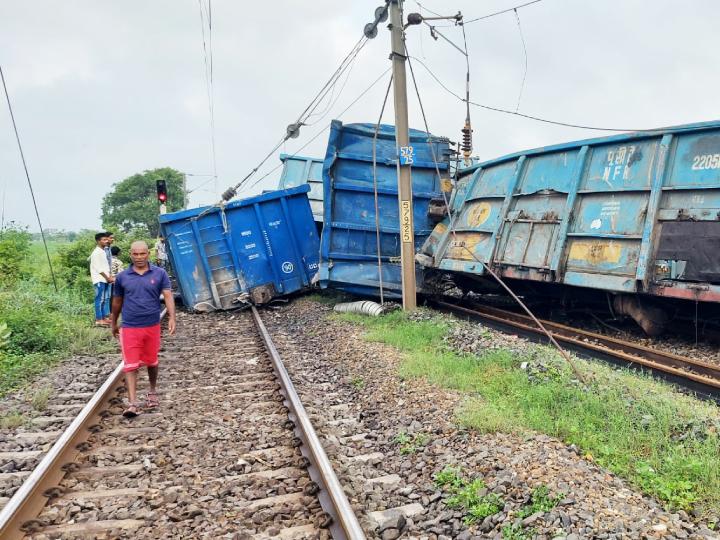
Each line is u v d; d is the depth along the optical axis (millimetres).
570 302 13031
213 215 16953
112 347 10961
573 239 10914
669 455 5148
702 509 4301
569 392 6648
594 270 10336
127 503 4684
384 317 12695
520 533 4008
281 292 17562
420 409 6727
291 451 5668
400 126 12914
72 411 7043
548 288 13188
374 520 4344
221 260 17016
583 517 4094
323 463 4906
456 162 16516
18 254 20531
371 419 6723
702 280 8711
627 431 5645
